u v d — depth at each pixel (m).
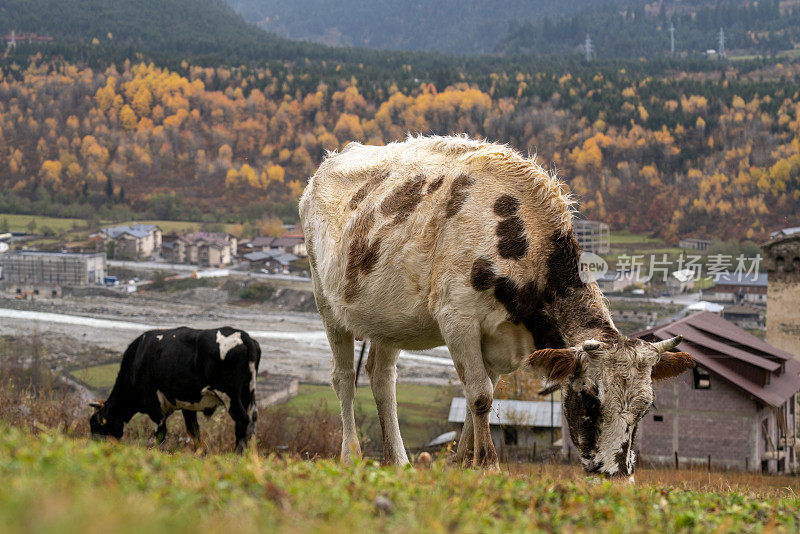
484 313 6.98
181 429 14.96
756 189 153.38
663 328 30.70
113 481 3.54
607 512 4.40
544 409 32.34
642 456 30.52
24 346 70.81
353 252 7.86
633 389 6.13
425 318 7.41
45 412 14.05
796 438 36.31
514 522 3.96
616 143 188.25
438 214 7.26
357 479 4.62
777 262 43.06
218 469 4.63
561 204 7.09
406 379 73.56
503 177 7.22
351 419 9.05
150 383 11.95
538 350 6.41
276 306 147.88
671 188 161.62
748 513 5.26
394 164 8.07
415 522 3.45
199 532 2.68
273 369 80.19
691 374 30.03
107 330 108.19
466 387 7.05
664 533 4.20
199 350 11.54
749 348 31.75
